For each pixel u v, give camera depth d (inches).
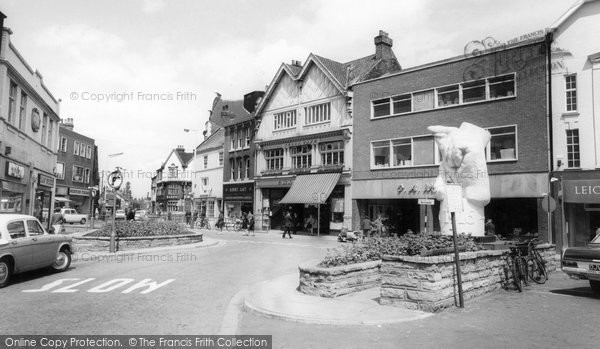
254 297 362.6
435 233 431.8
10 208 810.8
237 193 1624.0
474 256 360.5
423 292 312.5
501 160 888.9
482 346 232.5
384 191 1103.0
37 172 978.7
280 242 973.8
